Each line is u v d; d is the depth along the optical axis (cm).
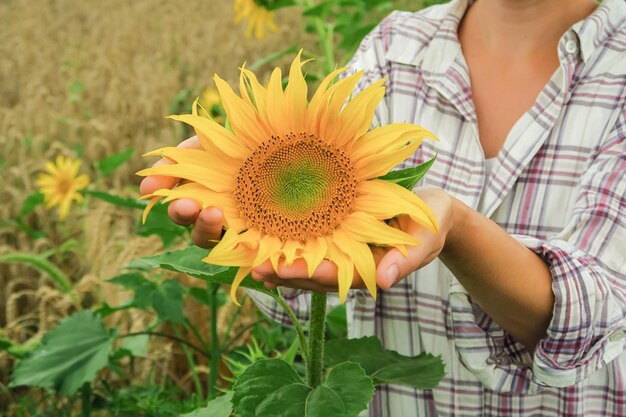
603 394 97
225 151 77
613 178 88
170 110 388
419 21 104
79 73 500
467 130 98
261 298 109
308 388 84
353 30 185
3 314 246
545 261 86
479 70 99
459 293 94
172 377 179
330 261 73
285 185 75
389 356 94
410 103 102
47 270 213
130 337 188
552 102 93
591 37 92
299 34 489
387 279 69
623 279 87
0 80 507
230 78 441
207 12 616
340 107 77
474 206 95
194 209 73
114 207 249
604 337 86
